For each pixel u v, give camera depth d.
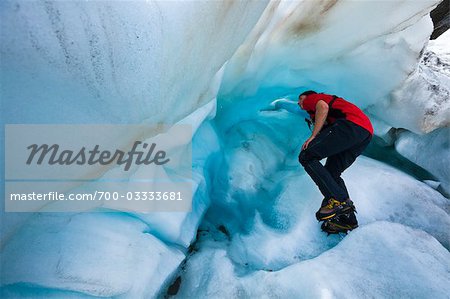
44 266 1.01
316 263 1.35
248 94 2.34
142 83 0.92
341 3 1.85
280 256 1.58
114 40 0.78
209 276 1.45
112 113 0.89
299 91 2.87
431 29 2.12
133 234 1.28
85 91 0.79
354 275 1.30
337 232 1.63
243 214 2.00
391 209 1.84
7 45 0.64
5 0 0.63
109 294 1.10
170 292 1.42
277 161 2.44
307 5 1.82
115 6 0.76
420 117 2.31
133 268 1.18
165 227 1.44
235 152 2.31
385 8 1.89
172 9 0.90
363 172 2.04
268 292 1.30
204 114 1.74
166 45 0.94
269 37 1.92
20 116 0.73
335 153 1.64
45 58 0.69
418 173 2.49
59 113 0.78
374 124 2.69
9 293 0.96
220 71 1.67
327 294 1.21
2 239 0.80
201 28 1.08
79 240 1.11
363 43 2.12
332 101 1.77
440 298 1.23
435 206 1.85
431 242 1.48
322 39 2.10
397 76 2.23
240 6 1.22
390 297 1.23
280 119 2.90
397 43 2.12
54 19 0.68
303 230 1.70
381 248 1.44
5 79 0.68
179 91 1.18
